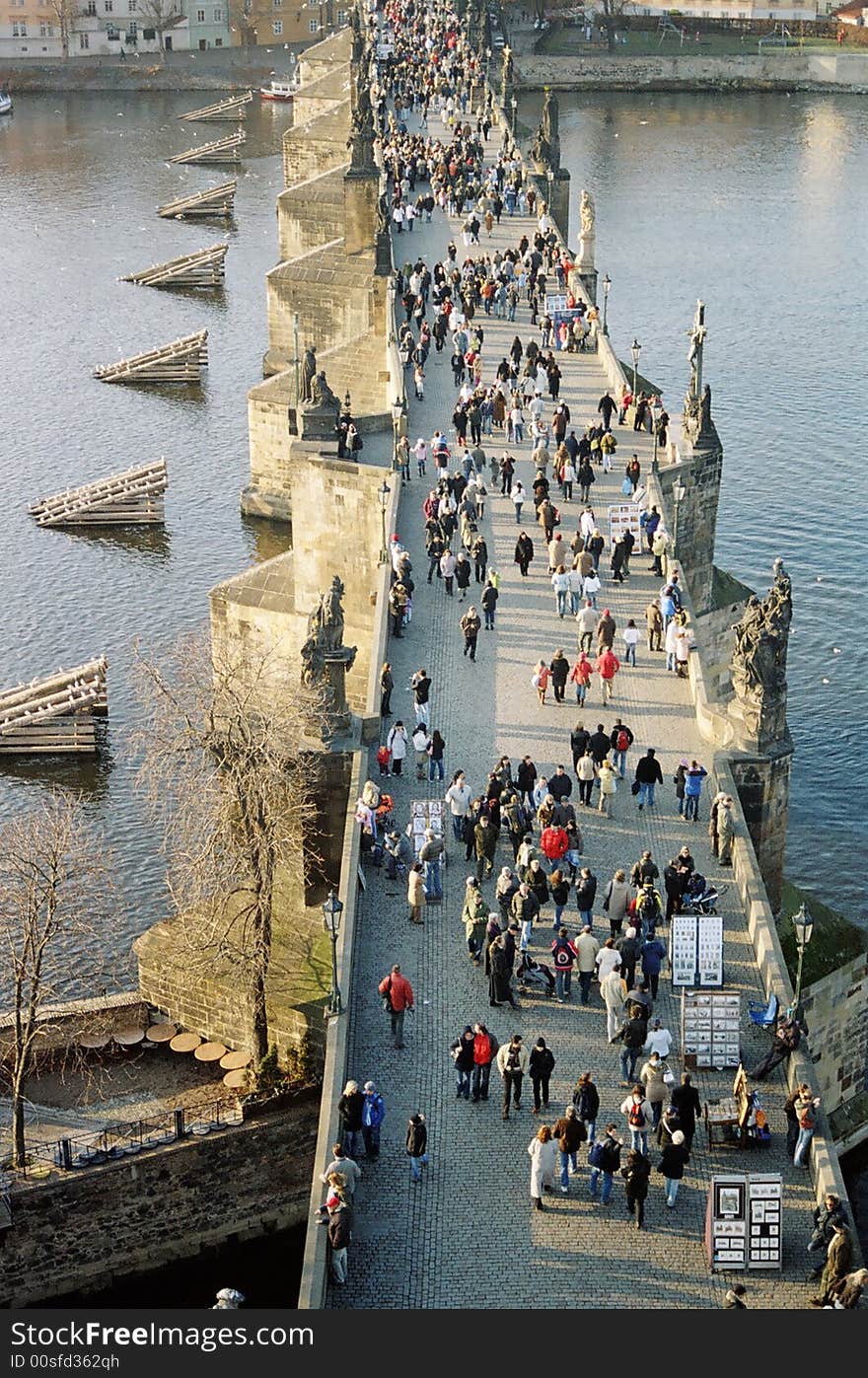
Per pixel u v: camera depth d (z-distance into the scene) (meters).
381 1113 70.19
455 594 120.69
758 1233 65.00
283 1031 97.50
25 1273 91.00
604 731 102.50
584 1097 70.44
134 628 157.62
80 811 115.94
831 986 96.88
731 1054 75.56
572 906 86.88
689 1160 70.69
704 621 144.75
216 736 100.31
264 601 141.12
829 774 137.12
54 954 108.75
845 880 125.44
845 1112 100.38
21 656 152.62
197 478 192.00
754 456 195.00
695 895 83.88
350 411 155.00
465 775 97.69
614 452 142.25
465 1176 70.00
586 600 113.75
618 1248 66.44
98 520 178.75
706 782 96.94
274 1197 94.69
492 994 79.62
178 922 103.06
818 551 173.25
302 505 137.50
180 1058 101.56
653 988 80.69
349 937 81.38
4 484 190.38
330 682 97.62
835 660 153.62
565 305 170.75
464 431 143.75
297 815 97.19
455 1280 64.81
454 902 87.62
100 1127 95.88
